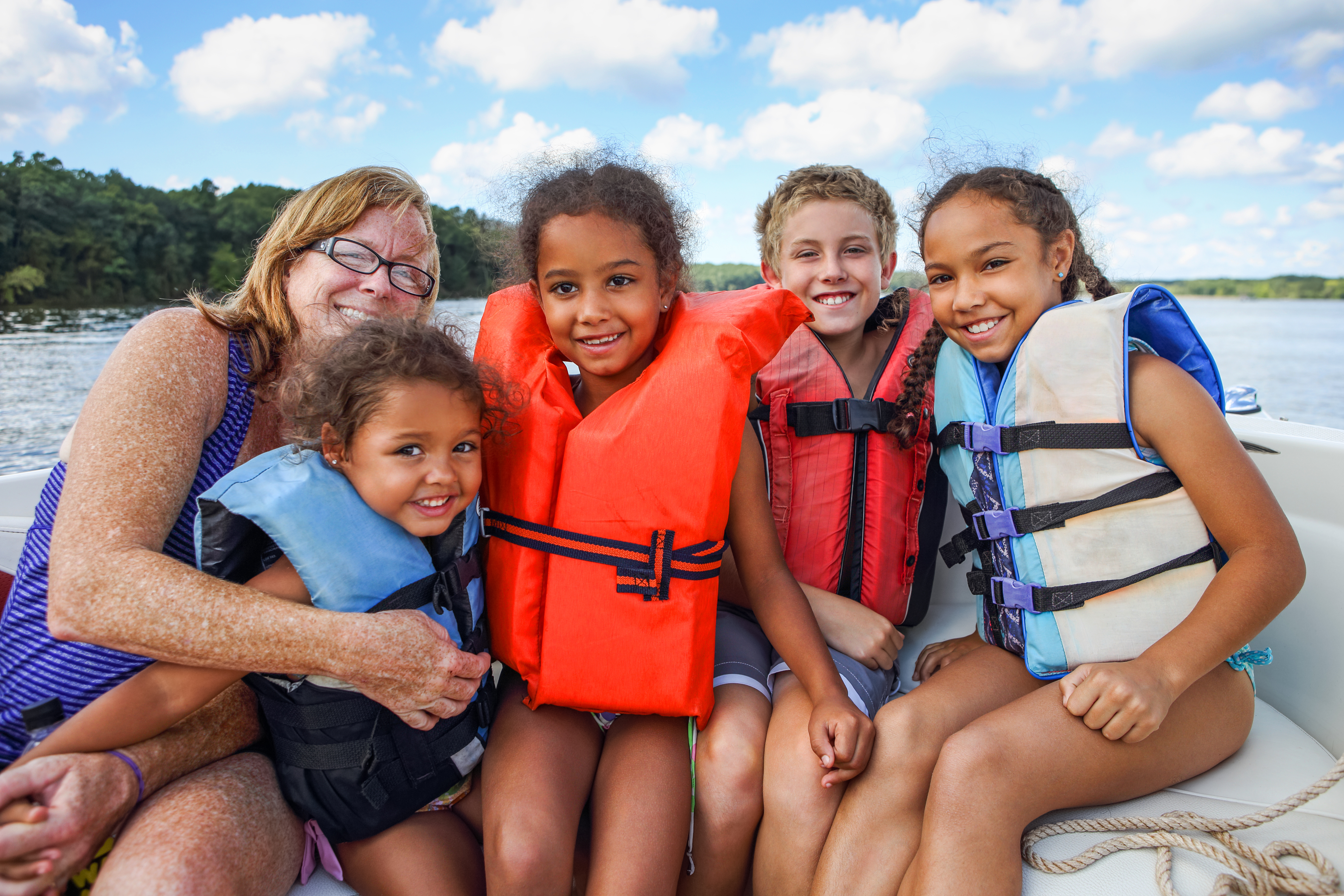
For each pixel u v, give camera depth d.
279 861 1.29
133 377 1.35
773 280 2.43
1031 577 1.53
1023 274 1.56
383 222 1.65
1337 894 1.18
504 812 1.34
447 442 1.36
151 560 1.22
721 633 1.82
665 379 1.53
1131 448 1.48
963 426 1.65
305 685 1.30
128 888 1.08
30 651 1.35
